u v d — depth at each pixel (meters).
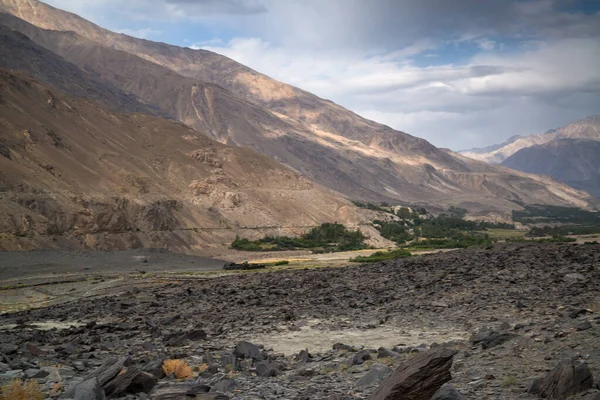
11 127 184.00
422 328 26.61
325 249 185.50
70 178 174.75
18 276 95.44
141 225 172.75
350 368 17.89
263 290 49.62
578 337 17.56
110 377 14.13
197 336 26.09
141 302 47.94
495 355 17.44
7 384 14.48
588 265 39.47
